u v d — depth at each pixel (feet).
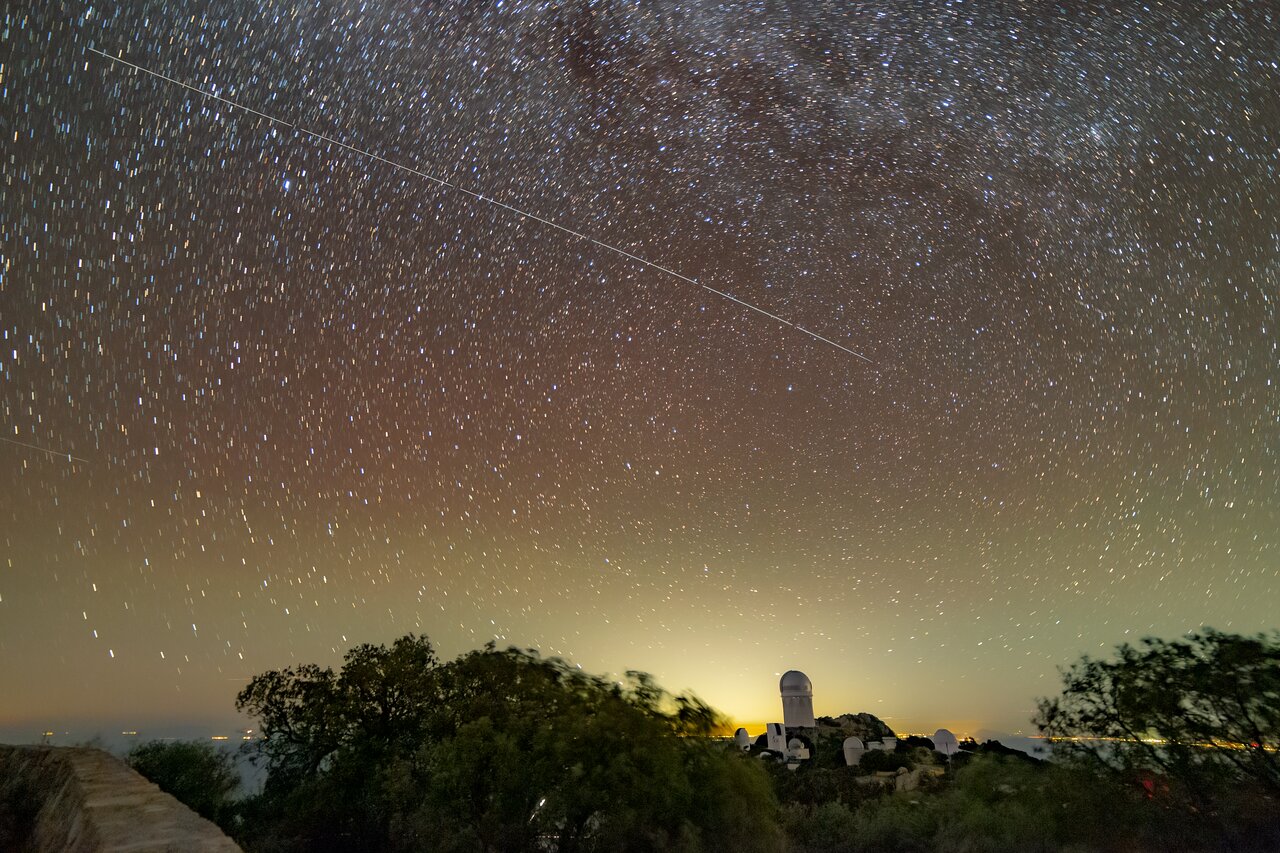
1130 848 46.42
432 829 47.55
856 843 62.03
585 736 48.73
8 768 37.88
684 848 46.60
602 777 47.21
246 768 57.62
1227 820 44.88
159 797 20.75
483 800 46.88
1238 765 46.24
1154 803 48.60
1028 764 57.82
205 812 53.62
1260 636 47.83
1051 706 53.11
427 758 51.85
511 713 51.70
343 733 56.85
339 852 51.47
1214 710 46.93
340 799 53.06
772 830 53.16
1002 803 54.95
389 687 58.03
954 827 56.29
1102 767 50.62
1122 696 49.60
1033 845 50.03
